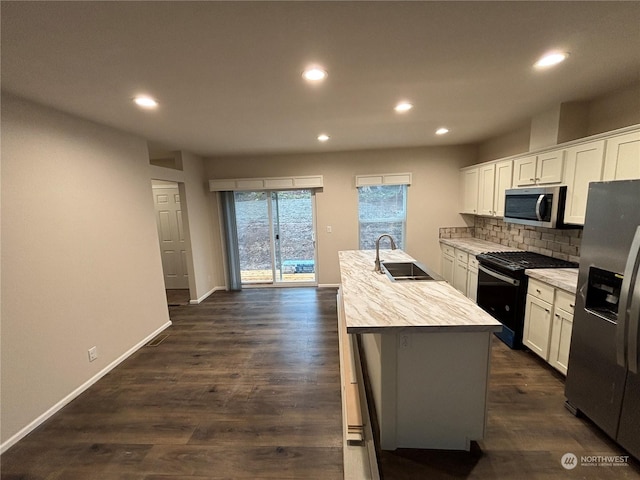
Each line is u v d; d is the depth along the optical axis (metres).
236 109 2.59
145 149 3.56
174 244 5.57
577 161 2.43
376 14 1.32
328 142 4.20
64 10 1.21
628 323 1.55
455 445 1.81
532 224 2.91
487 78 2.09
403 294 2.04
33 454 1.90
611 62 1.87
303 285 5.59
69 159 2.50
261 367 2.86
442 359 1.73
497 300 3.15
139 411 2.28
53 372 2.29
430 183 4.92
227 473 1.73
